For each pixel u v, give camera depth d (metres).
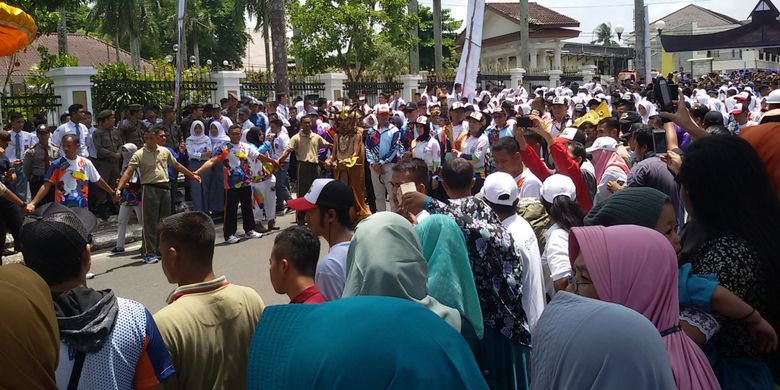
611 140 6.67
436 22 32.03
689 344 2.26
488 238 3.72
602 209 2.82
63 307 2.53
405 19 26.47
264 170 11.24
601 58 57.34
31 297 1.95
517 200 4.24
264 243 10.55
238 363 3.08
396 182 5.25
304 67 25.62
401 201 3.95
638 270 2.16
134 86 15.04
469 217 3.76
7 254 9.84
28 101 13.91
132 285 8.45
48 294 2.05
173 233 3.13
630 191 2.81
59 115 13.64
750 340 2.59
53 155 10.99
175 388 2.94
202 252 3.15
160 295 8.02
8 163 10.65
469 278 3.32
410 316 1.52
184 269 3.15
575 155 6.07
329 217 3.95
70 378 2.45
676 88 4.82
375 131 11.52
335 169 11.30
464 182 4.41
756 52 58.69
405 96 22.92
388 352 1.43
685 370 2.19
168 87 15.48
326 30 25.31
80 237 2.70
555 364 1.84
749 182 2.66
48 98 13.54
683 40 27.41
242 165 10.65
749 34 26.19
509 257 3.78
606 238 2.21
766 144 3.19
